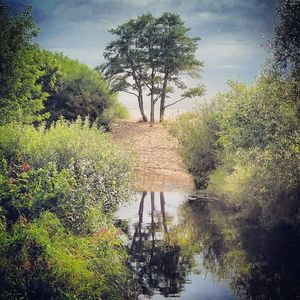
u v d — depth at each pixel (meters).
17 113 22.11
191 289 13.10
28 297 10.30
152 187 34.19
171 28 64.88
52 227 11.81
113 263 12.28
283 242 18.09
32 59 24.83
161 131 56.94
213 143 30.20
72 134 18.88
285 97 17.16
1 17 21.44
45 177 12.88
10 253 10.70
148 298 12.34
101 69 64.25
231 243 18.02
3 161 13.03
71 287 10.56
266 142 17.55
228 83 18.64
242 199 21.86
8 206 12.26
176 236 19.09
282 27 16.81
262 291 13.08
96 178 16.86
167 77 65.50
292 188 19.44
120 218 22.44
